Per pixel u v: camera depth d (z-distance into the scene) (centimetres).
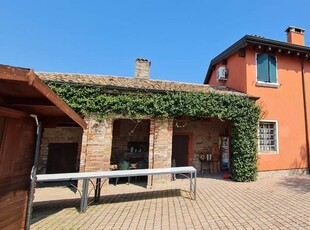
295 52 1212
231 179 1032
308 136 1191
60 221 532
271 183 934
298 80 1233
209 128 1264
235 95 1021
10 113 282
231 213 570
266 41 1120
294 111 1187
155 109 911
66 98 837
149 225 505
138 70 1262
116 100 877
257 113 1041
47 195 793
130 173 672
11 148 300
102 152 863
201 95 962
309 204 631
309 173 1159
